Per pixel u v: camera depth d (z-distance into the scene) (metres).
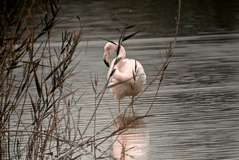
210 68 14.71
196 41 20.69
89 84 13.03
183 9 34.19
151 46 19.62
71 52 6.29
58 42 20.97
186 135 8.34
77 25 27.17
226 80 12.95
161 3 38.88
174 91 11.92
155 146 7.82
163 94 11.65
